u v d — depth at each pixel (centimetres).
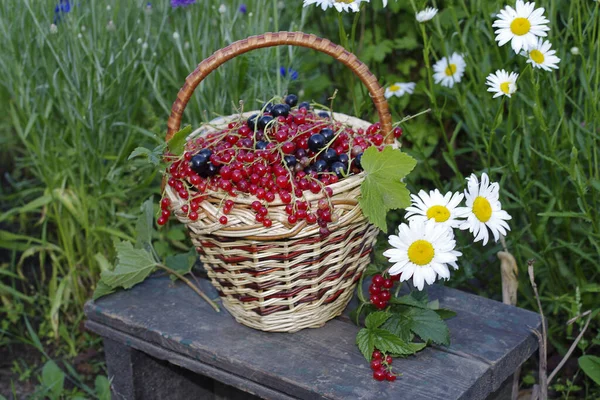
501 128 126
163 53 127
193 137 101
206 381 116
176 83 130
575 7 123
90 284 140
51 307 134
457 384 93
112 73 131
